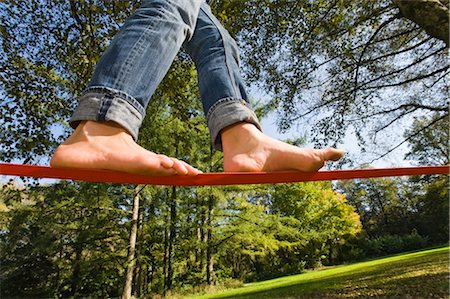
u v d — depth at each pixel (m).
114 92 0.66
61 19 4.54
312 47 6.06
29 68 4.84
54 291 10.23
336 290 5.92
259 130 0.82
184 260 11.89
